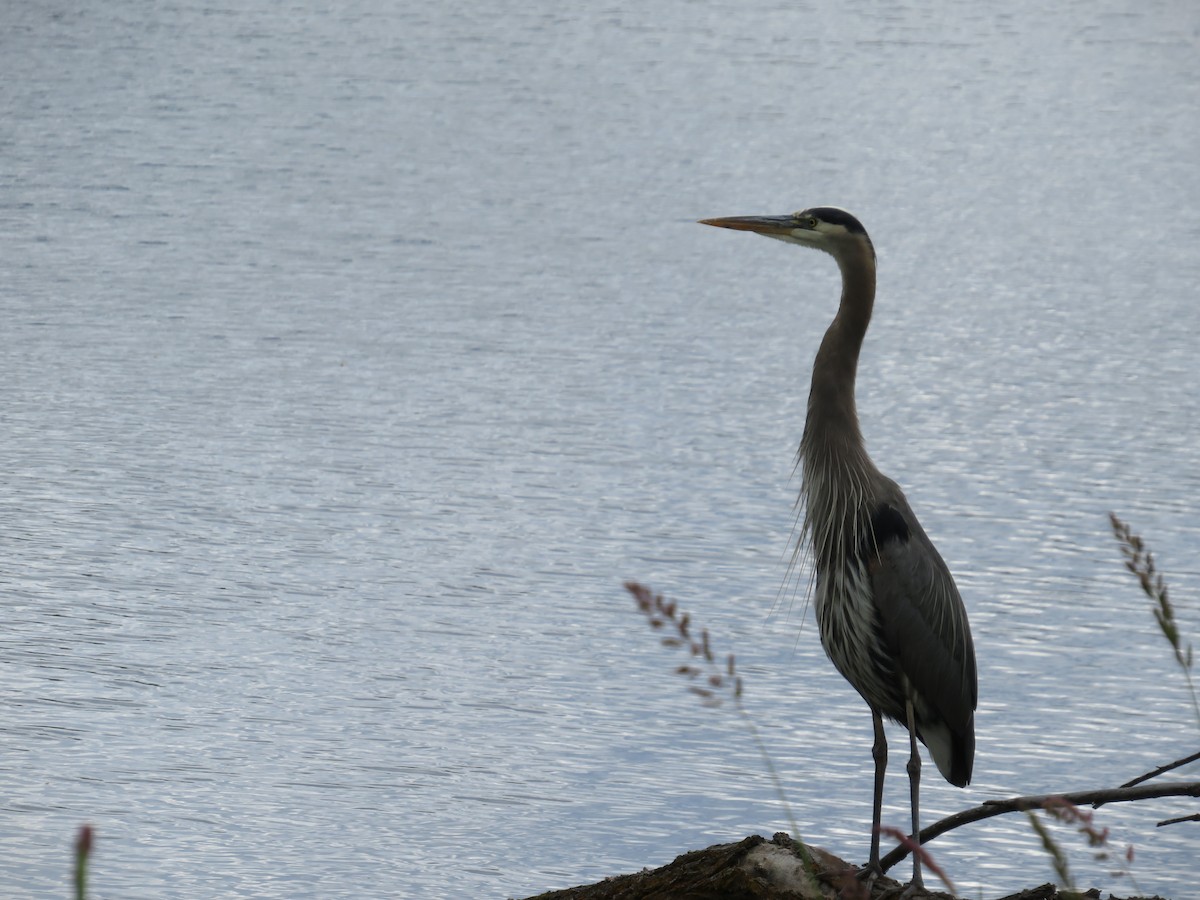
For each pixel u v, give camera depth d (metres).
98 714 12.75
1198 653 14.08
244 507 16.91
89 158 34.16
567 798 11.84
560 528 16.55
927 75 48.12
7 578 15.02
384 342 22.94
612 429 19.59
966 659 8.41
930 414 20.56
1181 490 17.94
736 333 24.05
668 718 12.98
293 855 11.03
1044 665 13.94
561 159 35.84
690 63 47.91
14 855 10.86
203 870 10.77
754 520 16.86
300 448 18.69
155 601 14.69
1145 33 56.75
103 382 20.83
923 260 29.25
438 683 13.36
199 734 12.46
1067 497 17.70
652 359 22.53
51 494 17.06
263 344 22.69
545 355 22.55
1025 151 39.25
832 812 11.82
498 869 10.94
